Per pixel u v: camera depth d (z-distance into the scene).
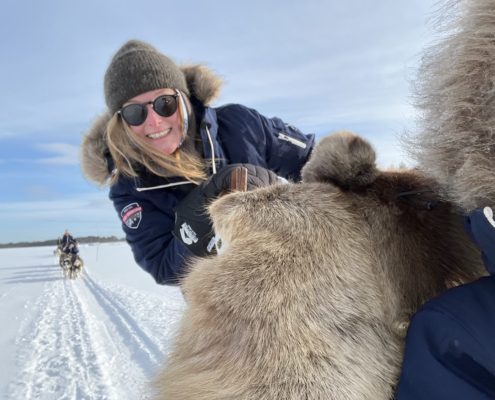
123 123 0.88
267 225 0.44
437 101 0.41
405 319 0.44
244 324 0.40
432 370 0.36
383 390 0.39
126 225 0.93
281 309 0.39
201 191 0.66
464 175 0.38
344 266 0.42
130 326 3.53
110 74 0.89
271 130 0.99
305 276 0.41
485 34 0.37
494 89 0.36
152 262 0.91
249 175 0.64
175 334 0.48
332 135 0.51
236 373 0.38
